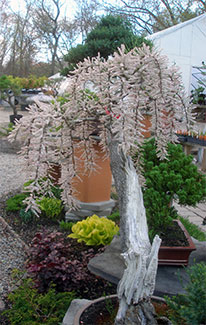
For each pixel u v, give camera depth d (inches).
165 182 99.0
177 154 105.2
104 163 144.0
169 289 78.0
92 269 89.2
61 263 96.2
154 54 54.7
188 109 66.5
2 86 386.6
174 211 103.7
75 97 65.1
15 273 97.8
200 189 101.8
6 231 143.2
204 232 151.6
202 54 282.8
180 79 64.9
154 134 67.6
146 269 52.9
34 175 60.9
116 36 241.1
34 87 604.7
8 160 272.8
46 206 152.9
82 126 72.9
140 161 79.5
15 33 885.8
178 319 60.5
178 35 274.1
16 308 84.9
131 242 54.4
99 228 118.3
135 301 53.2
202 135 246.7
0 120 498.9
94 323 64.7
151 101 62.7
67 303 86.7
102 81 59.6
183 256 88.6
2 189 197.5
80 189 147.9
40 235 105.2
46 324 77.1
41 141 60.3
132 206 59.0
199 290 53.4
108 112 60.0
